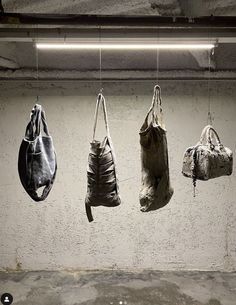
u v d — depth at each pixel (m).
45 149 2.43
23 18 2.52
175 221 3.85
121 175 3.82
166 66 3.68
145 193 2.46
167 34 2.70
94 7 2.44
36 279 3.64
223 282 3.57
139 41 2.75
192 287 3.45
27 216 3.84
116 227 3.85
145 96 3.79
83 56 3.59
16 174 3.81
